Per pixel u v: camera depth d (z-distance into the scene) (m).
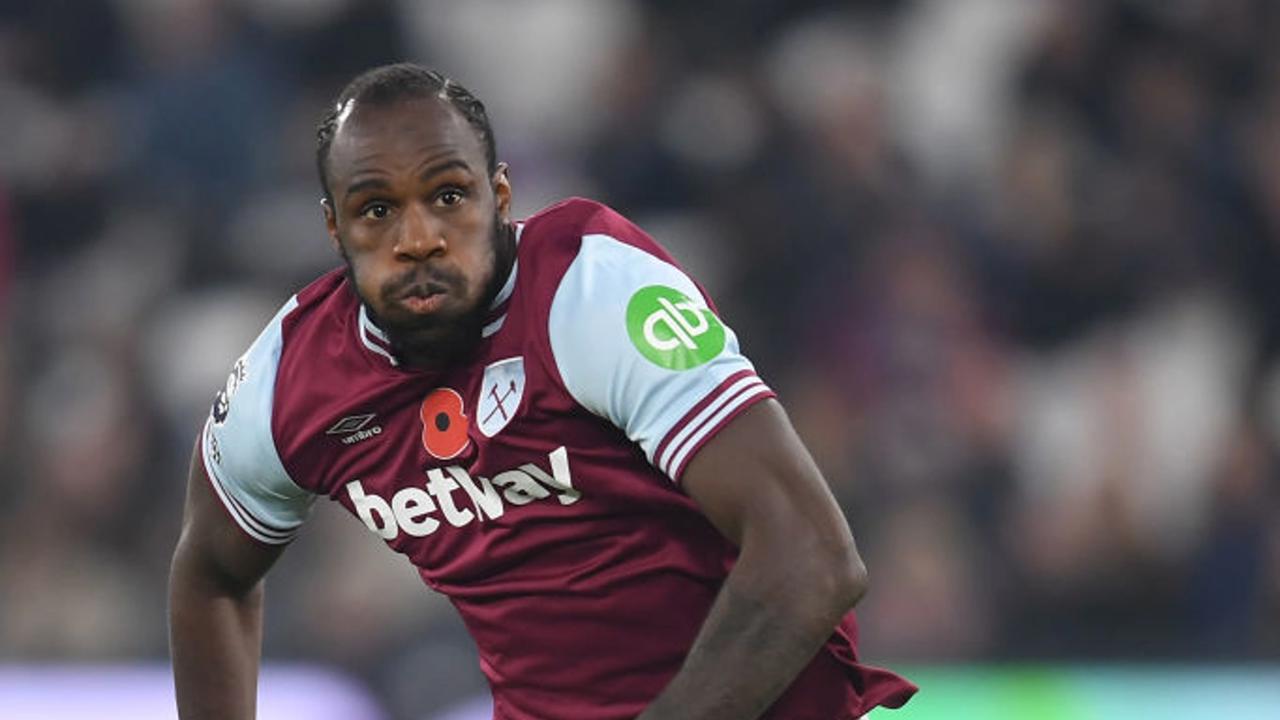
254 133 33.12
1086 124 32.03
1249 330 30.66
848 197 31.34
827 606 10.19
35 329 31.94
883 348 29.78
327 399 11.30
